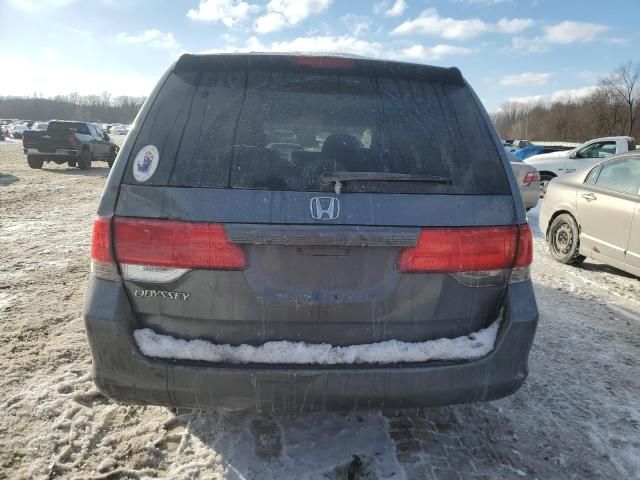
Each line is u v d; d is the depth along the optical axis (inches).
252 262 77.6
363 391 78.7
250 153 80.5
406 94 88.0
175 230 76.7
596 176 247.8
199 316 79.0
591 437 108.3
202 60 85.4
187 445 98.9
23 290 187.8
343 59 87.2
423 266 79.6
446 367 79.9
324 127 83.7
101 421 105.8
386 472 93.4
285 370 77.3
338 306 79.1
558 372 137.4
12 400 112.0
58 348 138.9
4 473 89.7
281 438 101.9
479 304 83.4
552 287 220.2
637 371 140.2
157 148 80.1
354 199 78.2
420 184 81.1
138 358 77.7
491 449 102.3
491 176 84.5
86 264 227.5
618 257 223.5
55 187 526.6
